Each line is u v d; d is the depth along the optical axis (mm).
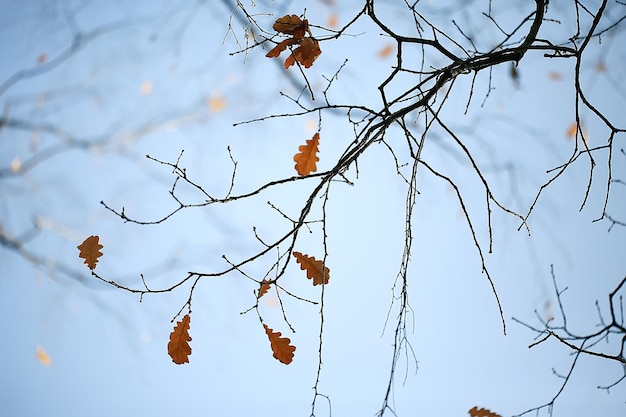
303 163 2145
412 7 2178
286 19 2139
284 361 2064
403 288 2160
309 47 2107
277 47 2135
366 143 2098
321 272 2139
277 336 2074
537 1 2189
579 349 2109
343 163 2086
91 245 2062
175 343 2061
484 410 2561
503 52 2105
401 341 2174
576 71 2143
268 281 2064
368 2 2113
